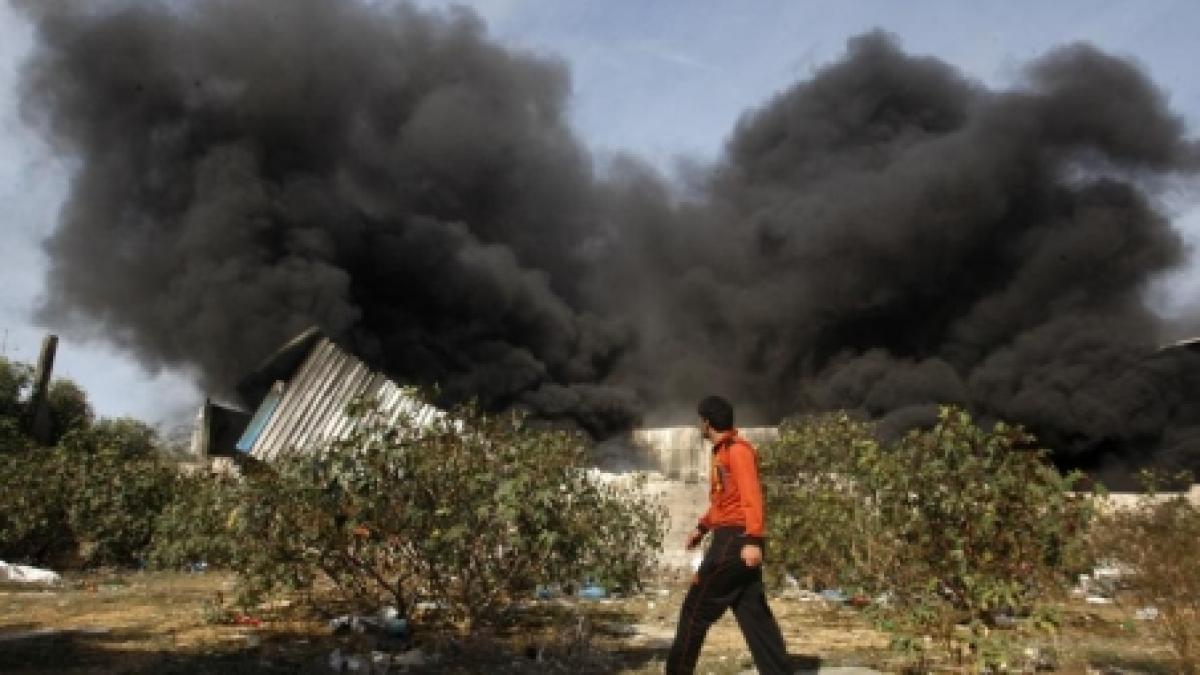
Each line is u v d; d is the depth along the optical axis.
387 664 5.66
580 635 6.54
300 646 6.29
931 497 6.05
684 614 4.67
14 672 5.36
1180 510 6.07
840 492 10.05
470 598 6.51
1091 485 6.10
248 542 6.35
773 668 4.54
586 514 7.41
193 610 8.16
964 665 5.70
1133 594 7.27
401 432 6.51
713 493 4.87
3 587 10.48
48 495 13.23
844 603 9.30
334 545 6.34
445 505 6.12
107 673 5.34
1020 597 5.78
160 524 10.51
